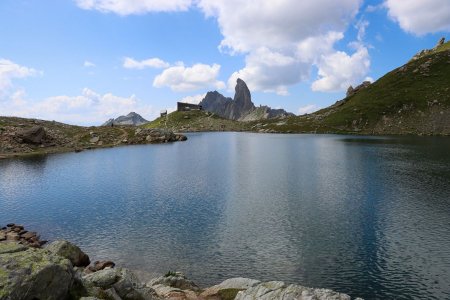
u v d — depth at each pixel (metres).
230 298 27.64
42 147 163.00
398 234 46.28
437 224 49.75
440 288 32.94
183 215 57.31
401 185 75.75
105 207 63.09
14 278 14.11
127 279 21.14
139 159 134.38
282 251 41.88
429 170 93.56
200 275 36.62
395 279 34.78
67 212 60.25
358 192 70.44
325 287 33.72
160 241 45.94
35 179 91.94
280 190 74.50
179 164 119.50
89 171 104.62
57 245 35.75
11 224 52.69
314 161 119.81
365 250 41.53
